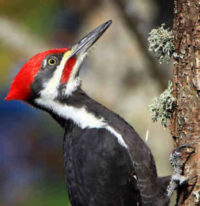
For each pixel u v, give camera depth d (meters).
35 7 14.77
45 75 10.73
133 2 14.92
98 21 15.70
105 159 10.02
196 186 9.23
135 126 15.08
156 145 14.90
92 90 15.57
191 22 9.05
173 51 9.42
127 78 15.38
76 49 10.95
